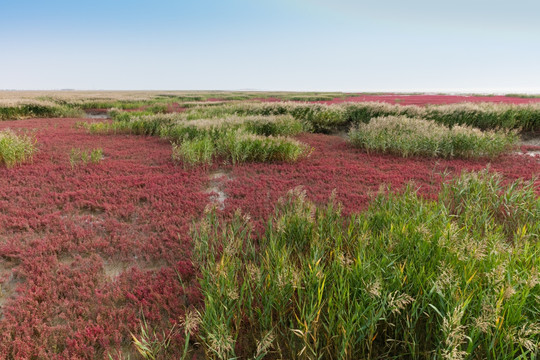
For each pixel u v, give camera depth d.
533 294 2.42
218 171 8.41
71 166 8.45
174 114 15.93
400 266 2.79
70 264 4.08
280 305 2.85
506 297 2.19
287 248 3.96
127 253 4.32
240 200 6.19
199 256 3.85
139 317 3.13
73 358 2.59
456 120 14.50
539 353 2.19
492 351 2.15
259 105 19.16
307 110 17.41
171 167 8.61
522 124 13.51
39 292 3.39
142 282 3.63
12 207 5.65
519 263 2.88
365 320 2.46
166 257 4.16
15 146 8.31
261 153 9.38
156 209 5.81
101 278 3.76
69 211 5.64
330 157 10.12
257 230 4.80
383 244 3.40
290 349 2.55
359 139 11.53
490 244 3.23
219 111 19.23
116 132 14.59
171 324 2.98
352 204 6.02
